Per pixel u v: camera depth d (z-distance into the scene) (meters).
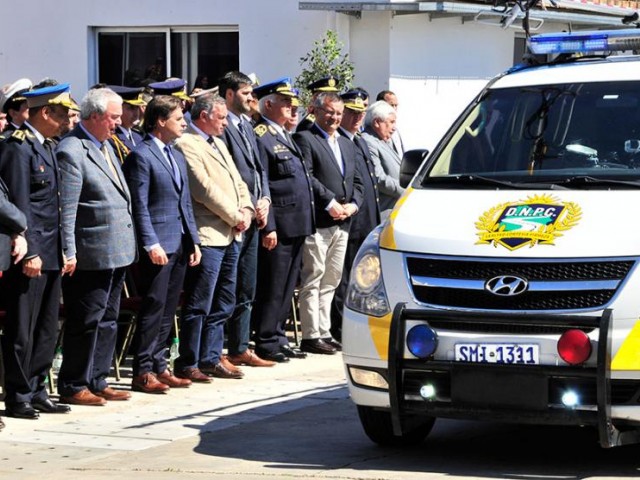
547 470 7.54
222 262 11.01
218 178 10.77
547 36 9.50
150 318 10.24
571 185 7.93
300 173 11.81
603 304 7.08
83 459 7.96
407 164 8.78
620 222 7.35
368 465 7.71
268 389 10.48
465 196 8.04
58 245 9.21
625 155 8.24
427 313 7.36
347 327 7.73
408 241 7.66
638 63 9.02
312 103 12.23
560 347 7.03
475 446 8.37
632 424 7.09
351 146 12.38
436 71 17.61
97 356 9.95
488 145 8.62
